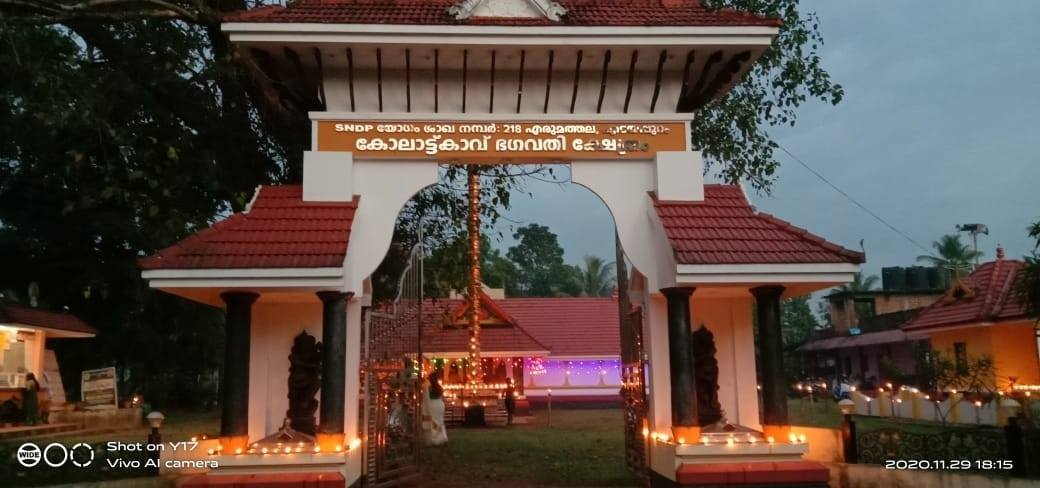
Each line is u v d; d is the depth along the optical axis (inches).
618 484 383.2
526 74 350.9
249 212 325.4
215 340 1013.2
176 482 326.6
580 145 344.5
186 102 487.2
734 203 344.5
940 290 1386.6
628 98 351.9
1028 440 315.0
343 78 345.7
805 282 310.7
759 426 355.9
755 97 501.0
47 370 765.9
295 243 308.2
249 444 318.0
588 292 2042.3
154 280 292.0
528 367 1110.4
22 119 685.9
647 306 358.6
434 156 339.6
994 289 754.2
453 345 968.3
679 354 322.3
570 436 663.8
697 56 345.1
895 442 342.6
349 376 340.2
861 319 1321.4
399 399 394.6
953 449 330.3
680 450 312.5
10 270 863.7
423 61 341.4
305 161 333.4
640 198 347.6
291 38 318.0
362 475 352.8
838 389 1059.9
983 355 740.0
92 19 380.2
